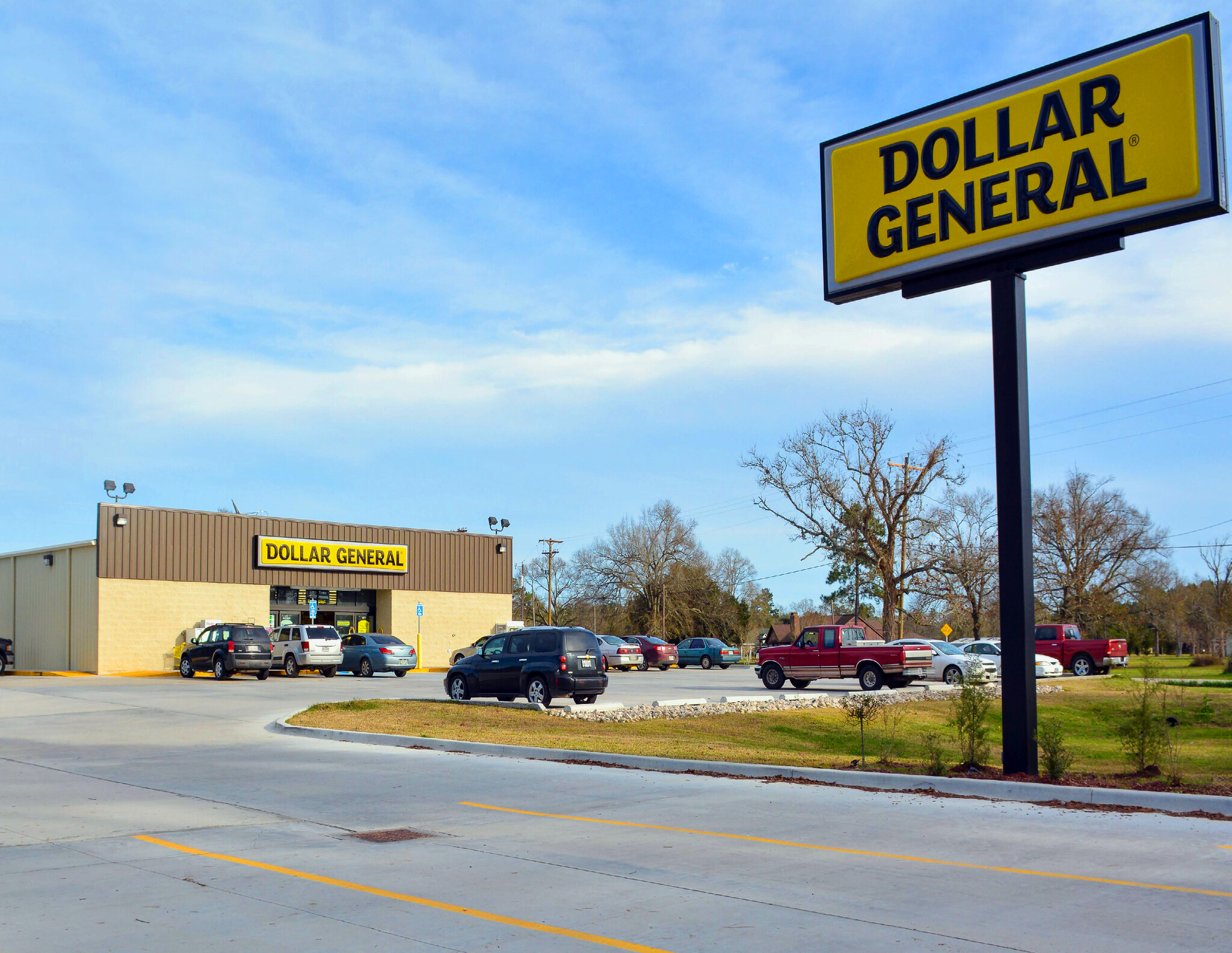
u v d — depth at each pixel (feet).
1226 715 85.87
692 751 50.37
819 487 200.95
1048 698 100.73
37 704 77.30
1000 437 42.63
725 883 23.80
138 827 31.12
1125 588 231.91
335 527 145.07
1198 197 38.68
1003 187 43.65
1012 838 29.32
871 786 40.06
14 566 138.10
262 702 79.87
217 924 20.33
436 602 156.25
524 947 18.83
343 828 30.89
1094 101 41.42
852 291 48.57
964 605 200.54
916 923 20.42
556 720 66.64
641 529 283.38
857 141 48.78
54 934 19.63
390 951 18.58
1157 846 28.14
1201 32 38.99
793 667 105.19
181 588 126.93
